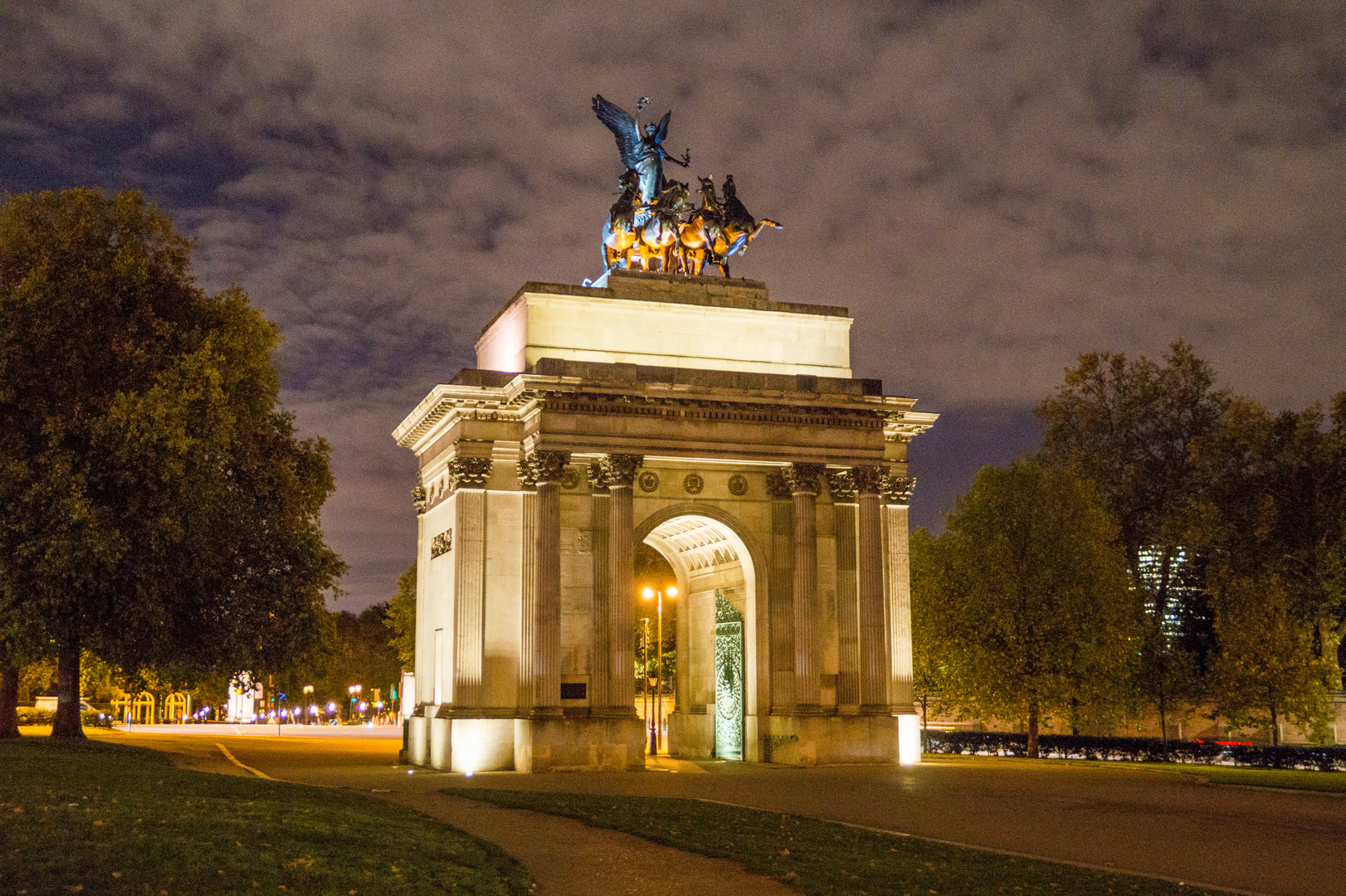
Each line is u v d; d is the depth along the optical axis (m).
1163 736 143.50
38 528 82.62
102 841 37.25
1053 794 77.38
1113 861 50.53
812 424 106.62
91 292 87.25
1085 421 156.00
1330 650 136.00
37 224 91.06
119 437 83.56
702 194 115.00
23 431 85.62
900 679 109.31
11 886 32.56
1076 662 123.19
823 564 107.19
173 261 95.50
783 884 43.06
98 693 193.62
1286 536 138.38
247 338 99.50
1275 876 47.28
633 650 99.88
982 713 128.62
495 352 115.25
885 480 111.56
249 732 192.75
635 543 102.88
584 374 101.50
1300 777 95.56
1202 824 62.78
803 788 80.00
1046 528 126.06
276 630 102.25
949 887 42.75
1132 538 152.50
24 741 85.75
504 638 100.88
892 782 85.75
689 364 108.06
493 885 40.22
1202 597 151.75
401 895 36.66
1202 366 152.88
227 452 94.62
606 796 70.62
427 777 87.38
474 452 102.12
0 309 84.56
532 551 100.38
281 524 103.75
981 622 125.44
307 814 48.03
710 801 68.81
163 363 89.50
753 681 106.12
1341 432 135.25
